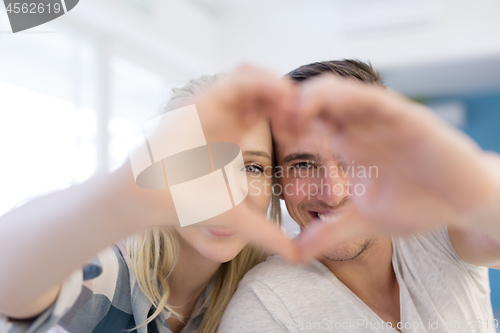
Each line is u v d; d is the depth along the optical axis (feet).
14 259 1.07
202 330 2.39
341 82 0.70
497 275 9.57
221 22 12.83
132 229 1.07
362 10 11.21
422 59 10.73
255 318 2.08
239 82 0.74
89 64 8.89
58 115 7.98
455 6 10.52
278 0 12.12
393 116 0.65
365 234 0.83
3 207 6.69
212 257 1.94
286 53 12.11
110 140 8.78
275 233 0.96
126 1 9.41
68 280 1.19
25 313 1.14
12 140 7.02
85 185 1.06
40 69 7.70
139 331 2.06
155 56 10.67
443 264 2.24
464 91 12.17
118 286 2.07
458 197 0.70
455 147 0.67
